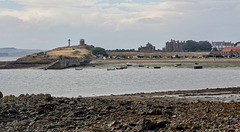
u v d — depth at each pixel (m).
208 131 21.44
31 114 27.06
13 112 27.03
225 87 77.12
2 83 108.31
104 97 56.69
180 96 56.19
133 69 190.38
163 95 58.59
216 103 40.38
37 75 154.75
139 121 23.61
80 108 30.77
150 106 34.88
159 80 104.75
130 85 88.69
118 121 25.61
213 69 168.00
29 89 85.50
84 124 24.30
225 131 21.33
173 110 32.53
